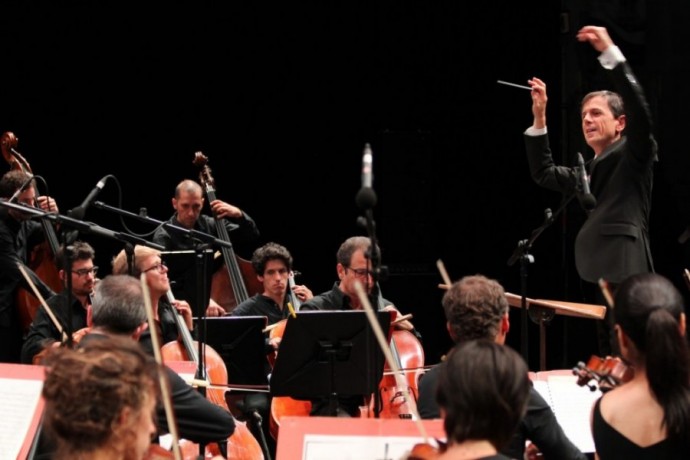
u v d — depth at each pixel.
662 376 5.12
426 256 16.19
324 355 8.46
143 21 16.03
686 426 5.07
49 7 15.74
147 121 16.23
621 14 14.09
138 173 16.30
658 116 13.94
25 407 6.41
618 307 5.41
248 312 11.12
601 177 8.93
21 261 11.42
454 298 5.93
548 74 15.66
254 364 9.62
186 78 16.22
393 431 5.58
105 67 16.03
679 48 13.90
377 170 16.23
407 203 16.19
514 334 15.93
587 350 14.34
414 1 16.08
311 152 16.44
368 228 6.36
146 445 4.08
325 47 16.23
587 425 7.14
